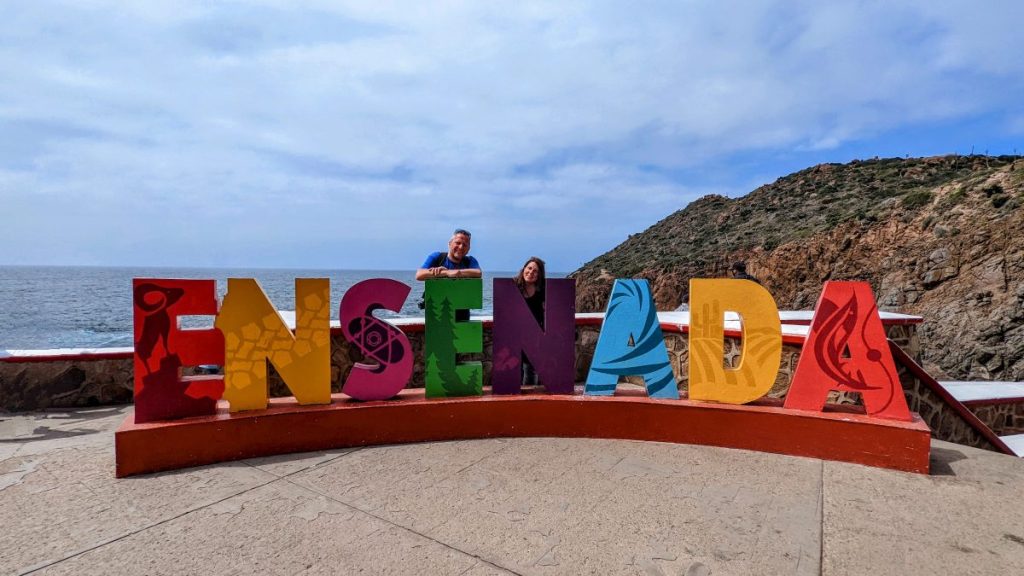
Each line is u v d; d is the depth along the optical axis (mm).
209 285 3877
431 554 2525
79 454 3920
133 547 2561
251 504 3072
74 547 2555
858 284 4094
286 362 4086
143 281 3709
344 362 5711
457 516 2939
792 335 5348
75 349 5613
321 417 4059
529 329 4668
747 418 4188
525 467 3736
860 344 4070
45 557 2457
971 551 2627
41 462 3746
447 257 5461
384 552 2539
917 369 5746
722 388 4379
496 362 4637
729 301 4367
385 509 3023
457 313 4895
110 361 5562
